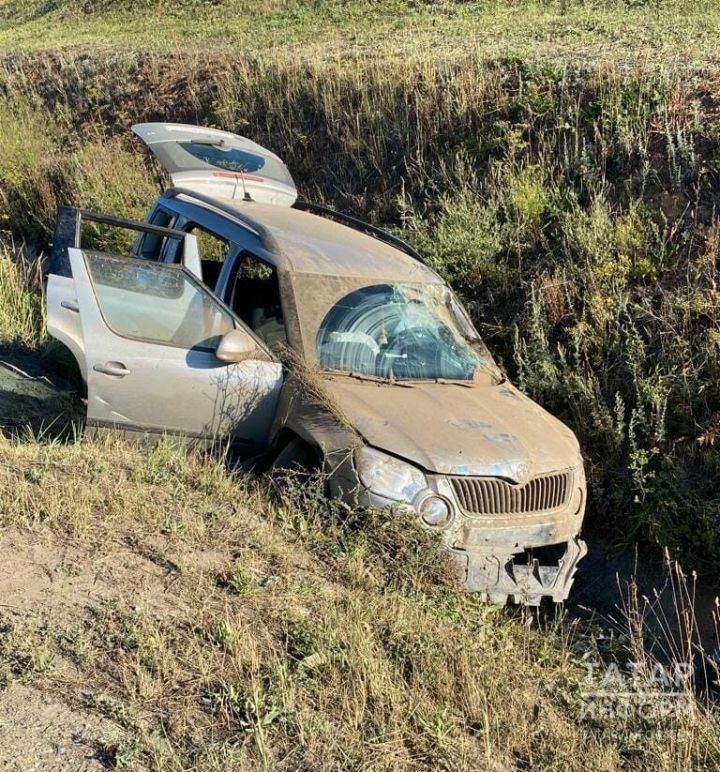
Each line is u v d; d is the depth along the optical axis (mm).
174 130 8023
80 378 7387
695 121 9336
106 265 5703
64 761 3053
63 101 16188
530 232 8961
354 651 3895
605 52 12219
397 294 6281
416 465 5012
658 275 8023
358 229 7688
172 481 5262
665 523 6336
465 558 4941
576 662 4805
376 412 5305
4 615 3691
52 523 4430
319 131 12555
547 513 5238
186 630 3883
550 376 7375
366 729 3584
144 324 5719
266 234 6324
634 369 7113
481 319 8477
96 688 3416
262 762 3227
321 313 5902
